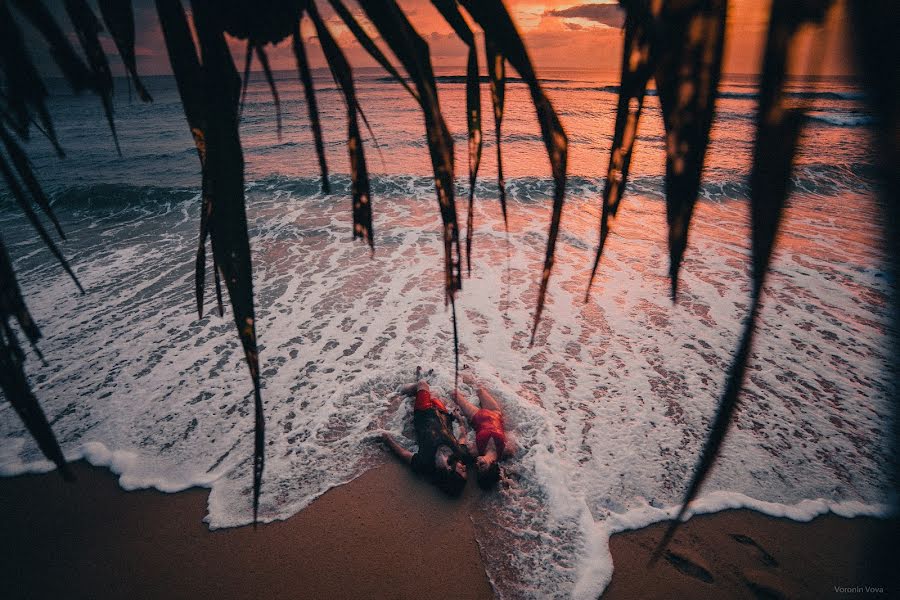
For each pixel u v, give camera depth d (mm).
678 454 4734
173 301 7391
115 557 3986
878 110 434
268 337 6488
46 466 4719
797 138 522
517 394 5492
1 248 840
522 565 3885
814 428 4988
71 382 5695
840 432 4938
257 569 3896
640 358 6043
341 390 5590
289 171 14430
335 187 12750
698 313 6930
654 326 6656
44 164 16641
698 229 10055
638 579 3746
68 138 22359
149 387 5645
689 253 8750
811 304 7070
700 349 6191
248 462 4742
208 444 4930
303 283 7852
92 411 5293
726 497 4309
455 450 4668
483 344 6312
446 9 754
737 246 9070
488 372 5832
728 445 4809
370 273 8141
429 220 10422
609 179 733
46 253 9086
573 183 13172
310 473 4656
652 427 5039
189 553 4004
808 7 496
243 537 4109
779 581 3707
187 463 4734
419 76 750
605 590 3680
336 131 21438
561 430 5016
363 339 6434
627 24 667
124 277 8133
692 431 4988
